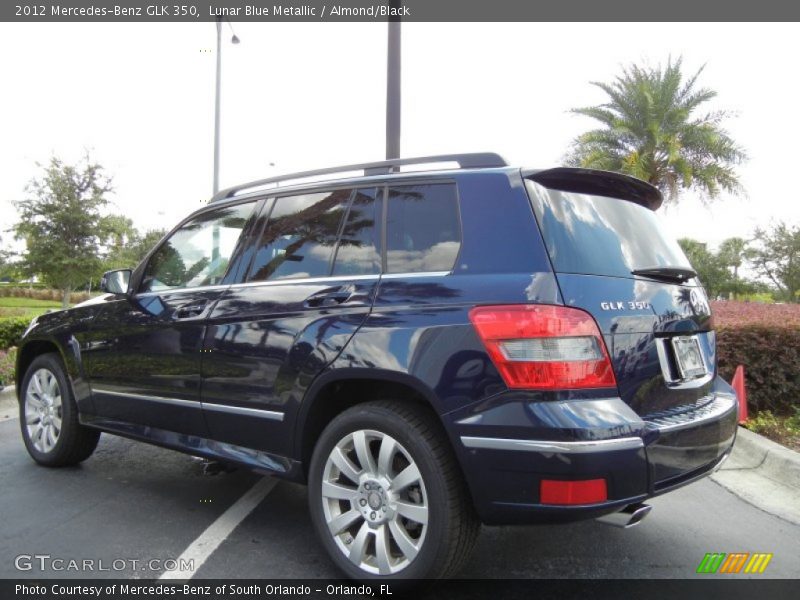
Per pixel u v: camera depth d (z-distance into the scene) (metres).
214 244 3.93
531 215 2.75
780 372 6.14
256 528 3.61
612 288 2.74
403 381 2.74
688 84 22.58
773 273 36.53
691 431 2.80
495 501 2.54
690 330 3.13
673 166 22.00
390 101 7.59
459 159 3.11
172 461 4.88
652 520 3.82
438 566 2.65
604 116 23.16
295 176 3.69
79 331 4.43
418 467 2.69
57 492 4.15
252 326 3.37
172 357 3.77
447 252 2.89
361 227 3.24
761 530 3.68
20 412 4.86
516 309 2.56
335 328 3.01
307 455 3.19
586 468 2.40
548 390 2.47
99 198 20.86
